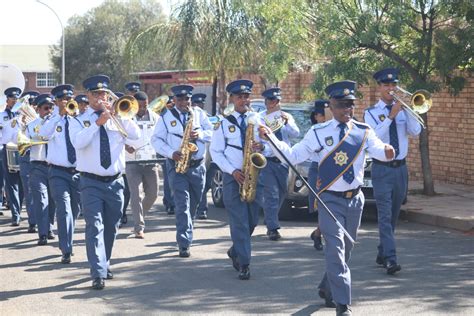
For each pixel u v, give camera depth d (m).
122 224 12.64
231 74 22.70
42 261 9.84
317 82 14.30
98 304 7.68
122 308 7.53
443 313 7.20
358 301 7.61
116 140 8.38
